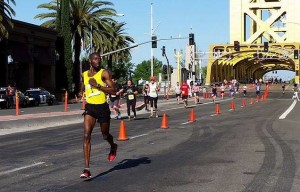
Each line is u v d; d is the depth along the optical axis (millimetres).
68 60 62031
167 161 10961
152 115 27875
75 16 62281
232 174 9242
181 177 8969
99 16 62562
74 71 64500
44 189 7953
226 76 141375
